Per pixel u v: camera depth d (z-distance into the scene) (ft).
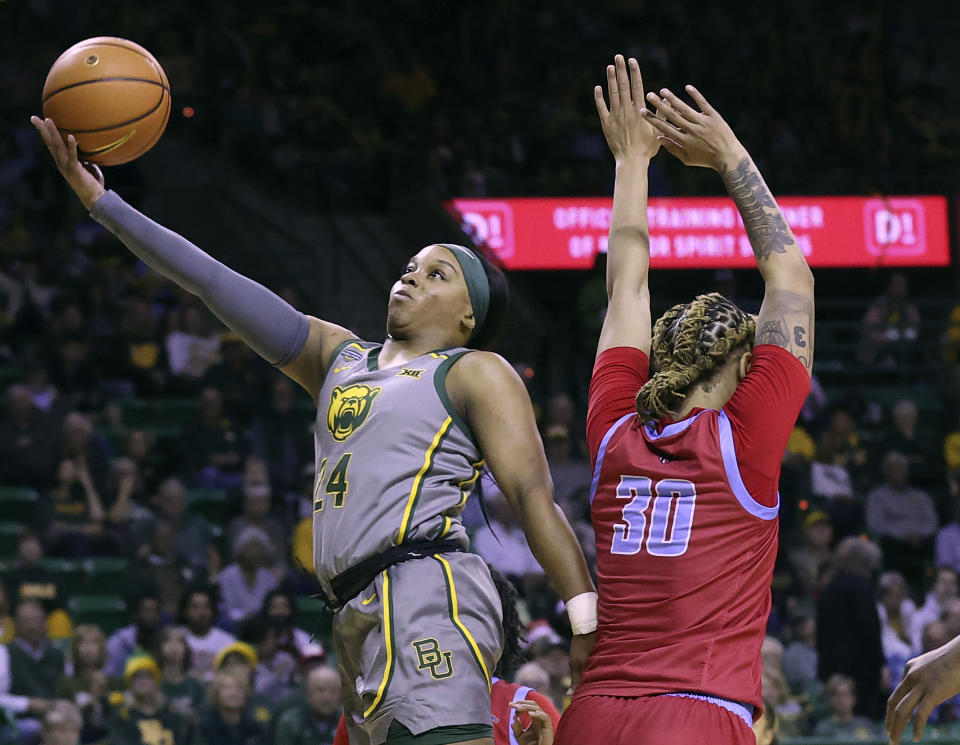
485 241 118.42
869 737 61.11
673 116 23.71
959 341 116.88
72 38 137.80
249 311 24.86
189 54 137.59
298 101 134.31
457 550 22.80
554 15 145.18
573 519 80.33
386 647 21.75
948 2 150.92
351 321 120.98
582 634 22.22
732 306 22.68
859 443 101.65
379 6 145.18
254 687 62.39
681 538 21.44
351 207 129.59
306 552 77.92
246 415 92.89
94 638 62.13
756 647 21.36
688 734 20.34
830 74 143.64
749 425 21.54
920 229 125.29
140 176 121.08
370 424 22.93
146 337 102.58
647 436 22.35
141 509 82.53
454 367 23.22
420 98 138.10
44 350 97.55
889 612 74.90
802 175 132.57
